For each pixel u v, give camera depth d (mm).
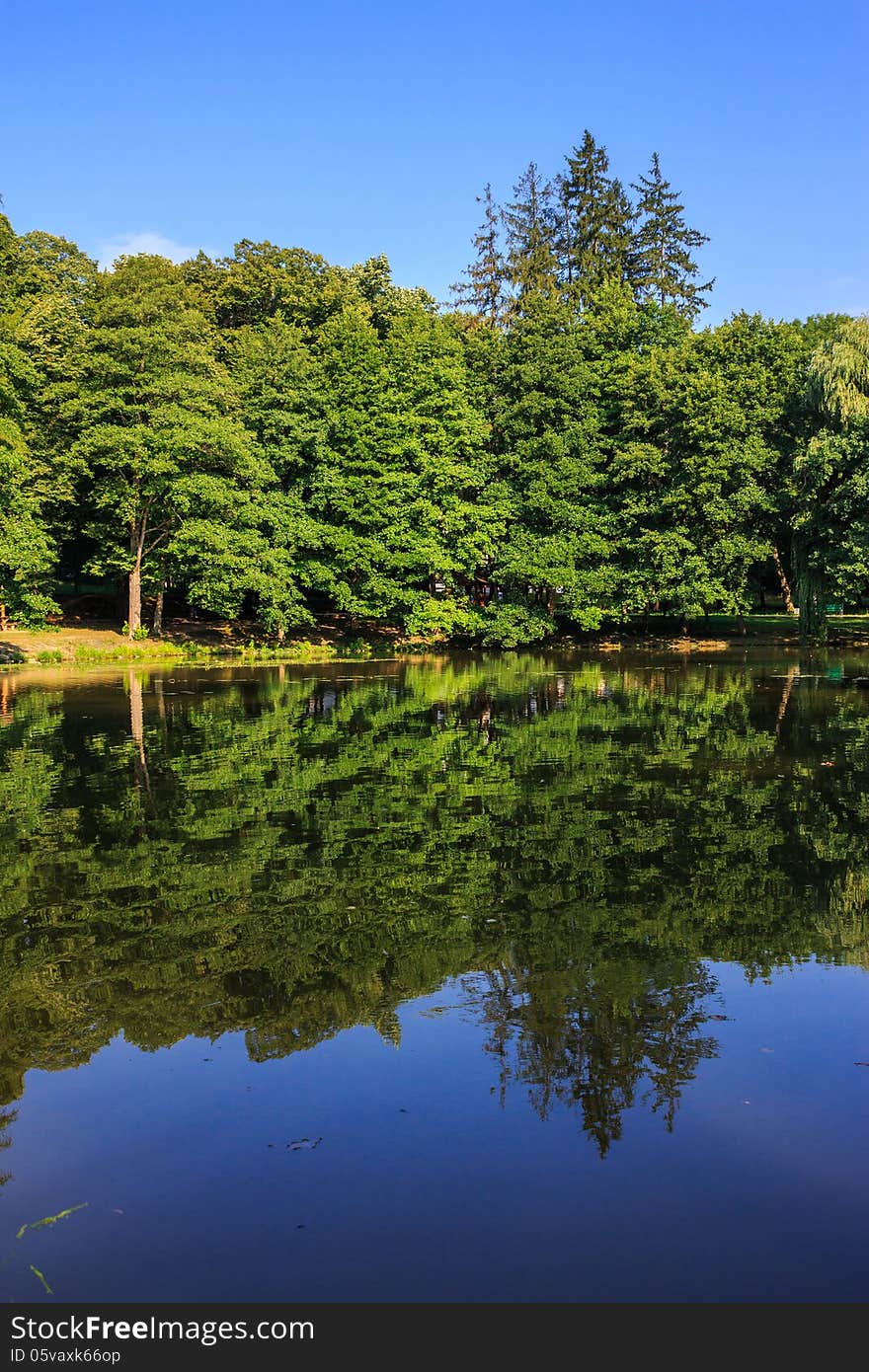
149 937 8609
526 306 55844
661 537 44500
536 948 8289
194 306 51781
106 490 39844
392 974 7773
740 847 11258
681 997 7297
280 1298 4438
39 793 14297
